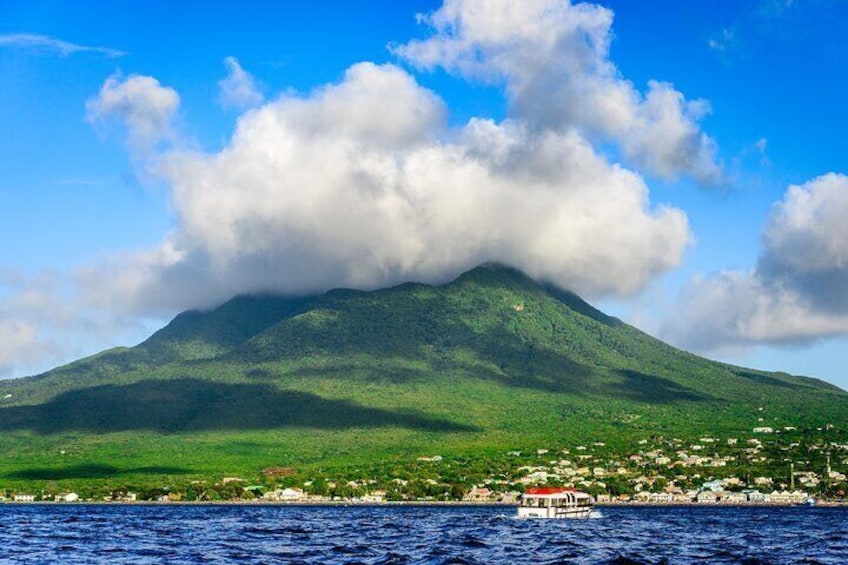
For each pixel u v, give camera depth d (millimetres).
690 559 191750
